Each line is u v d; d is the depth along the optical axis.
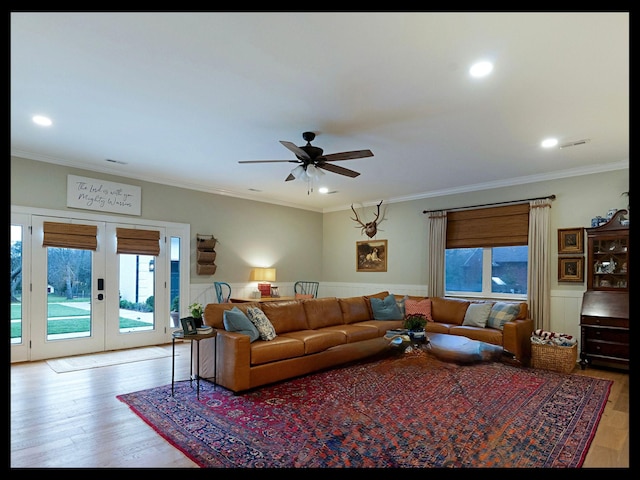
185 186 6.20
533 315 5.36
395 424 2.92
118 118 3.48
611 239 4.63
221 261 6.68
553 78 2.71
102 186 5.29
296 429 2.83
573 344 4.59
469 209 6.24
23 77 2.74
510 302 5.38
